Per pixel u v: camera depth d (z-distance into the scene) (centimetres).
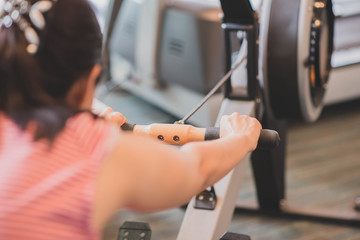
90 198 82
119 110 409
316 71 218
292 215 277
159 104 393
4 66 85
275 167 262
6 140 85
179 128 127
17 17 85
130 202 88
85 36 87
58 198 81
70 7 85
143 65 380
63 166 83
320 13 214
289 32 204
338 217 270
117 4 296
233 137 110
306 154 344
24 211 80
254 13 197
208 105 342
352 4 379
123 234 141
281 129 257
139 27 375
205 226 157
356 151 346
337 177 316
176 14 347
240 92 207
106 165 84
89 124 87
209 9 335
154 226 276
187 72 345
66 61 85
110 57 388
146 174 86
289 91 212
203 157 98
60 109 86
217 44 333
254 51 199
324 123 387
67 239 80
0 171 82
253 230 271
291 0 205
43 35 84
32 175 82
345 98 375
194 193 96
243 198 300
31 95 86
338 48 371
